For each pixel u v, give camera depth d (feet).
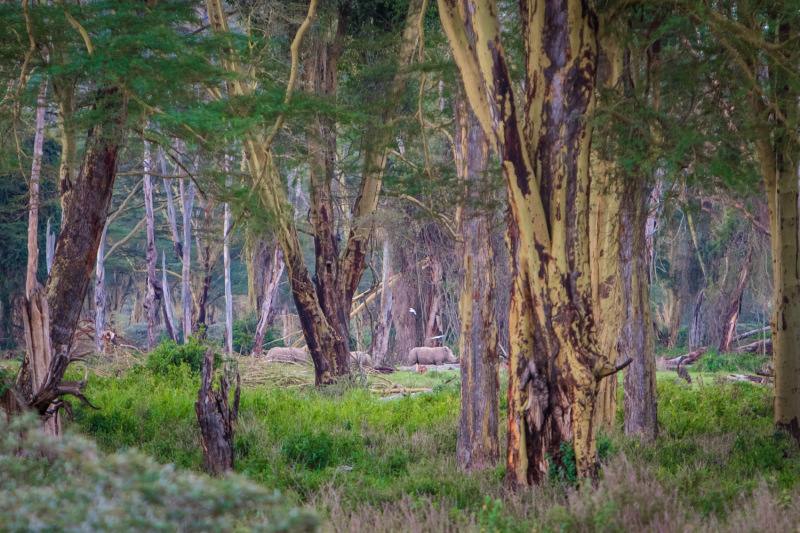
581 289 21.58
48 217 90.48
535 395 21.79
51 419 24.36
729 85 30.07
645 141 27.40
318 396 52.13
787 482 23.40
